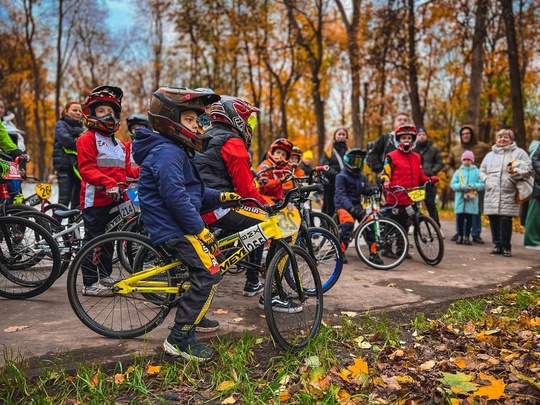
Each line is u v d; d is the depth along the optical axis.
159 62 30.00
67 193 7.11
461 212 8.31
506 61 22.98
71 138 6.90
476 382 2.96
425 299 4.78
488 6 15.34
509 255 7.19
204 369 3.12
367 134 26.23
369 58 18.39
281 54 25.77
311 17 23.86
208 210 3.78
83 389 2.80
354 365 3.10
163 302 3.59
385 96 21.36
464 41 17.06
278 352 3.40
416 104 17.72
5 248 4.46
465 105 25.88
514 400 2.76
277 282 3.64
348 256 7.02
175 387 2.91
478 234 8.60
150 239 3.29
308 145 32.34
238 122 4.17
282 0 22.47
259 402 2.72
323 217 5.91
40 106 35.16
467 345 3.57
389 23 16.64
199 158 4.08
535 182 7.15
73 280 3.48
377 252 6.22
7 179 4.88
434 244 6.42
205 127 4.68
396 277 5.72
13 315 3.98
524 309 4.55
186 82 29.02
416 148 8.38
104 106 4.58
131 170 5.08
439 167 8.28
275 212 3.63
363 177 6.70
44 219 4.96
